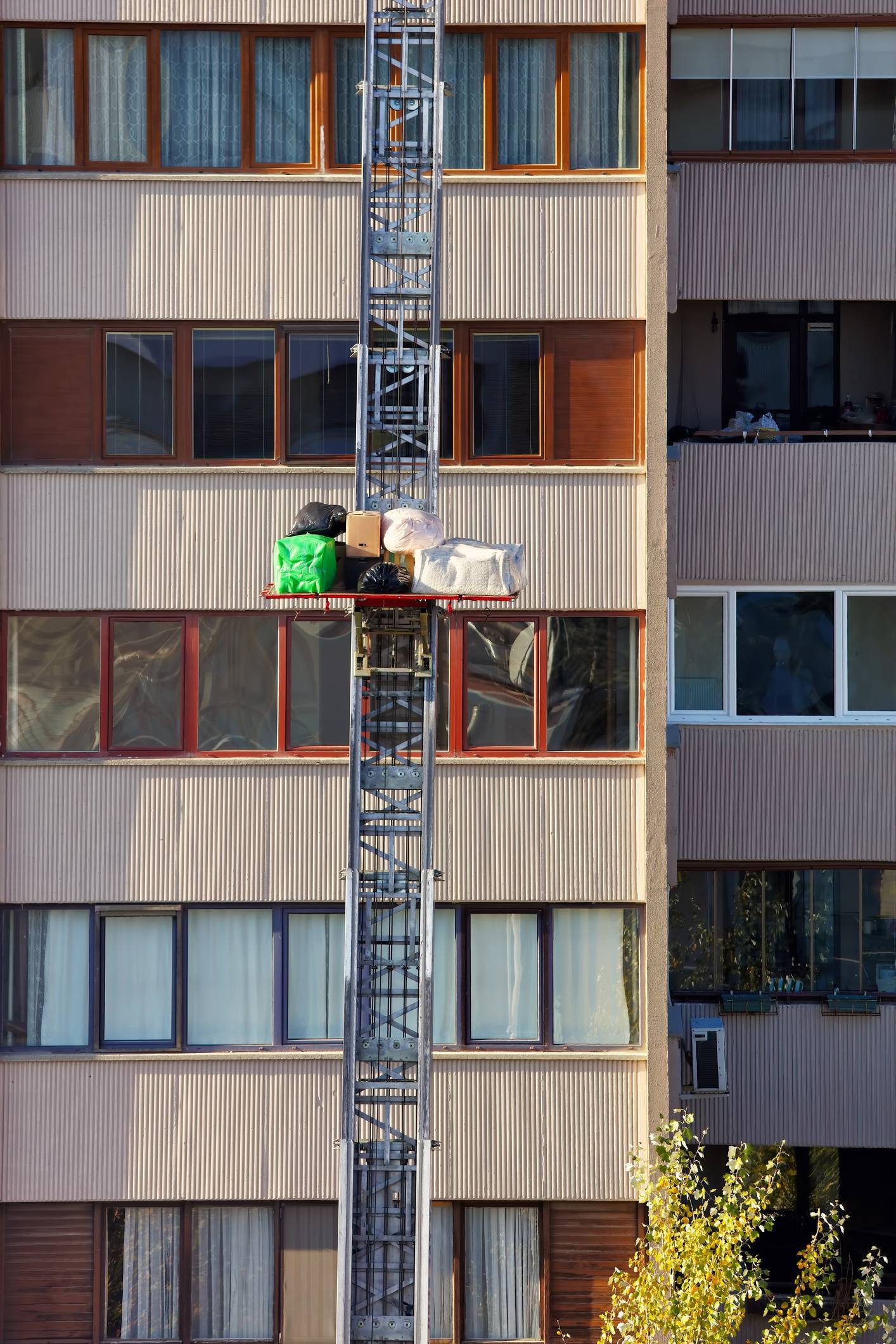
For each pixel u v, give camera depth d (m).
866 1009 85.25
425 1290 62.81
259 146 81.06
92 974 80.25
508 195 80.94
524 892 80.00
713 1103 85.44
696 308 91.06
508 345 81.44
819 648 87.06
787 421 90.94
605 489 80.88
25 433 81.00
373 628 66.81
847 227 87.44
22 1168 79.19
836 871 87.25
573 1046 80.00
